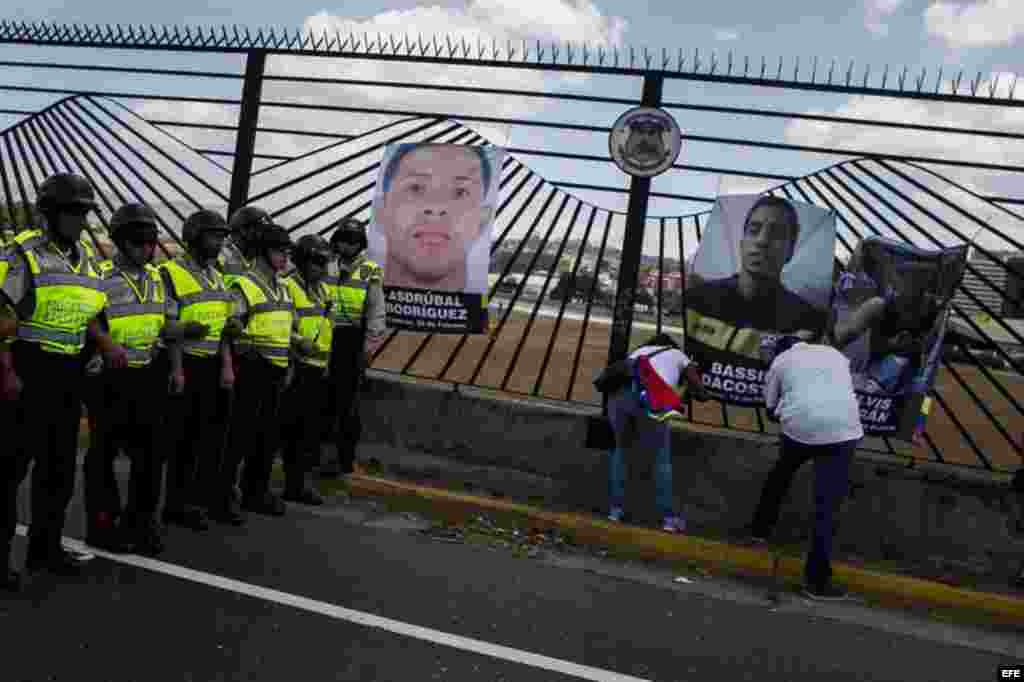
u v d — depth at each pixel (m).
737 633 4.57
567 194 6.46
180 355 4.78
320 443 6.42
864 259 6.09
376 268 6.33
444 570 4.97
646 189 6.30
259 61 6.80
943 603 5.42
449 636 4.00
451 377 14.95
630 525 6.07
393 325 6.77
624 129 6.23
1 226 7.25
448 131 6.68
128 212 4.33
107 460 4.52
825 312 6.12
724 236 6.22
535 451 6.61
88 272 4.08
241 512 5.59
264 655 3.56
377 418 6.98
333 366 6.39
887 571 5.71
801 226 6.13
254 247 5.25
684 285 6.41
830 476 5.30
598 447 6.45
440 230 6.62
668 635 4.40
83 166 7.12
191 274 4.86
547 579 5.08
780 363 5.61
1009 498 5.80
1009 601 5.33
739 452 6.20
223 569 4.50
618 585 5.15
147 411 4.50
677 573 5.55
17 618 3.64
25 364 3.89
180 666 3.38
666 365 5.89
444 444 6.82
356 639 3.84
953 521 5.90
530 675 3.70
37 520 4.14
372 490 6.34
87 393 4.40
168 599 4.03
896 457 6.29
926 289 6.03
